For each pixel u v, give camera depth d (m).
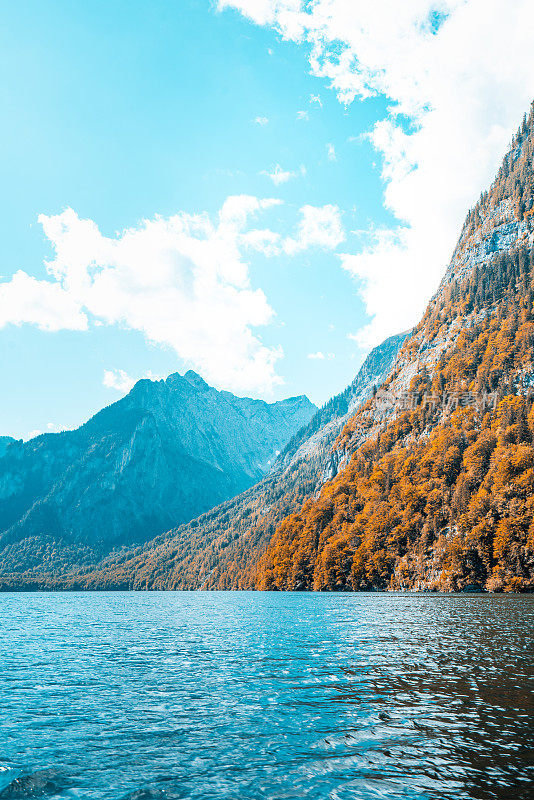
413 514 157.62
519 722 23.02
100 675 36.09
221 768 19.06
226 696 29.25
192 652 45.59
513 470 136.25
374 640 47.69
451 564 132.75
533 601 91.00
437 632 51.56
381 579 155.75
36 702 28.83
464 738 21.23
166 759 20.05
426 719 23.64
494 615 66.81
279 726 23.56
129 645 50.97
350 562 167.50
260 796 16.70
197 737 22.42
